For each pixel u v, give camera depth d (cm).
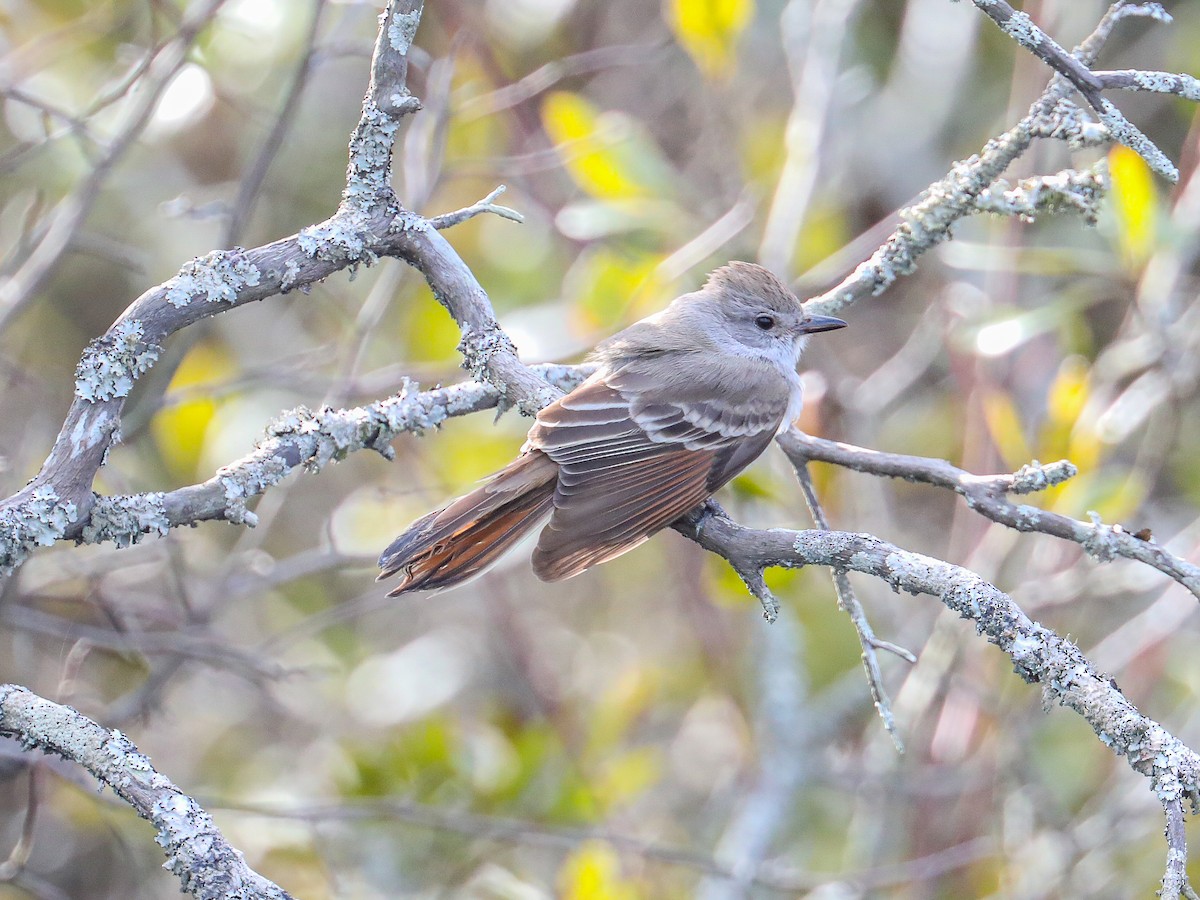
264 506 1213
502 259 1301
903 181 1366
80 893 1302
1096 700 558
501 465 1192
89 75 1224
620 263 1141
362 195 684
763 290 941
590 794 1109
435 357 1192
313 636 1339
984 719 1136
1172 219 1036
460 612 1396
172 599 1290
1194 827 1130
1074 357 1104
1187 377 1025
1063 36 1245
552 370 883
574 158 1135
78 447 590
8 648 1271
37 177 1176
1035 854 1074
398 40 669
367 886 1105
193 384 1162
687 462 827
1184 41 1300
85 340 1371
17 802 1284
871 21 1434
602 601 1427
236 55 1240
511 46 1359
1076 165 1069
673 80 1434
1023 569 1219
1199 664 1163
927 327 1245
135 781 523
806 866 1218
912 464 723
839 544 635
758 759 1178
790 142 1163
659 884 1185
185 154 1388
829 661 1266
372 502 1218
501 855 1177
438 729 1120
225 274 637
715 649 1253
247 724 1341
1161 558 653
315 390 1176
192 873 511
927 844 1141
